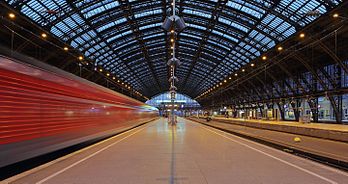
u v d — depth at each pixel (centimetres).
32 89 980
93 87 1805
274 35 3934
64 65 4584
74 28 3841
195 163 970
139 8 3956
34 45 3712
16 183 695
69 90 1344
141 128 3519
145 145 1532
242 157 1105
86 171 838
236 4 3762
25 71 942
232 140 1830
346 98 4106
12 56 880
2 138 787
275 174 793
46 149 1077
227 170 850
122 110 2805
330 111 4612
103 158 1081
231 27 4428
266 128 3759
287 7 3228
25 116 919
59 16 3366
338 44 3481
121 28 4556
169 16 1016
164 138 1983
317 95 4328
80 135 1484
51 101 1127
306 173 806
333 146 1722
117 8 3856
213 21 4419
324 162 1145
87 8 3581
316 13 2880
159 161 1014
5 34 3231
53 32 3666
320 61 4231
